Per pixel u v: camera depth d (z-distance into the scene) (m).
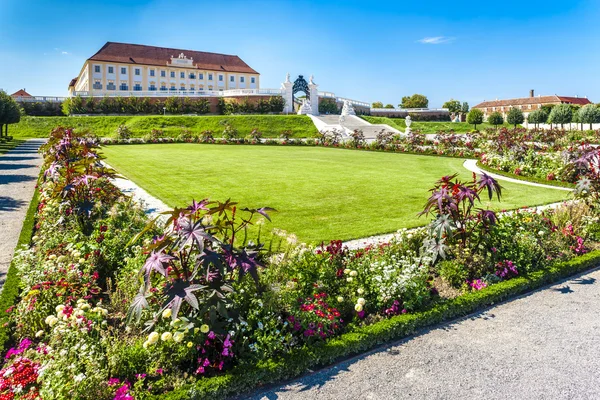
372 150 30.05
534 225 7.20
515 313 5.20
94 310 4.11
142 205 9.19
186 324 3.71
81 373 3.29
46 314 4.36
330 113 72.56
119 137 35.56
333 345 4.13
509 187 14.12
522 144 22.22
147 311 4.14
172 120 51.81
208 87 81.88
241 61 88.38
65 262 5.42
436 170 18.23
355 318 4.73
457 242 6.33
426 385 3.72
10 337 4.29
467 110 103.31
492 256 6.17
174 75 78.06
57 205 8.06
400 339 4.59
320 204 10.71
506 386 3.70
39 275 4.94
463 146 28.28
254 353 3.92
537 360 4.11
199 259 3.79
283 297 4.53
